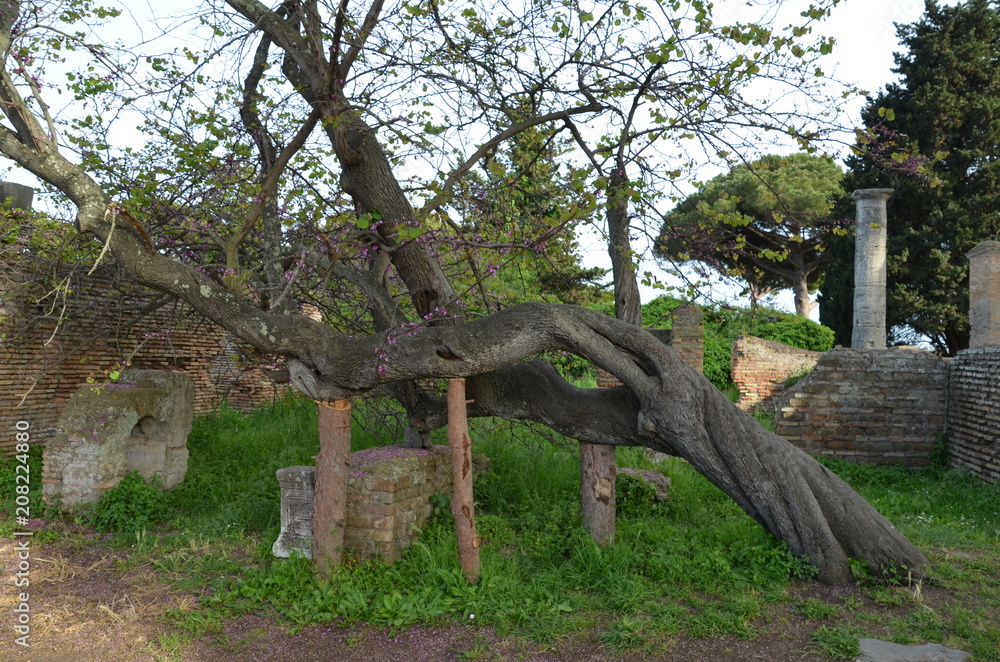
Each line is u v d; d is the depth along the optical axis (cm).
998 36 2069
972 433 1086
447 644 510
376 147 663
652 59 569
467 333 611
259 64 740
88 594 609
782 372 1717
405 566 639
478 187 717
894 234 2138
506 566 638
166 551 724
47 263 873
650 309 2016
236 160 700
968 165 2030
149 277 580
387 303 710
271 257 705
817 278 2883
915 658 468
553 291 1232
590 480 719
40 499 866
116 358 1209
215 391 1434
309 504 669
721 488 666
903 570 621
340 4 561
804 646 495
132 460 915
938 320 2080
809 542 627
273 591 598
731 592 589
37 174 605
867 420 1226
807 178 2391
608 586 606
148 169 736
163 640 514
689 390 647
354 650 504
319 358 614
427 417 764
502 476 932
